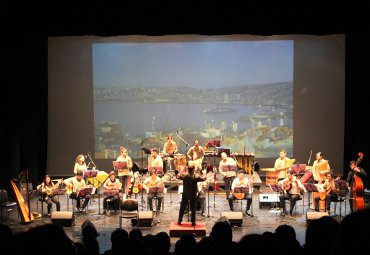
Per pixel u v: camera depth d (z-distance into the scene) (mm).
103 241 11070
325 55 17984
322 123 18047
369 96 16125
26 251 2498
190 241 4730
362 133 16375
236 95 18125
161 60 18156
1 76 14656
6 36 13625
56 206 13406
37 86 17109
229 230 5285
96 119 18172
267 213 13578
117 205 13727
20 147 16531
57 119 18188
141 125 18172
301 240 10977
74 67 18125
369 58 15953
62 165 18188
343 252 2420
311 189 12422
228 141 18094
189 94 18188
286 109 18094
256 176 16188
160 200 13703
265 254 2992
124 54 18172
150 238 6051
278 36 18031
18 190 12812
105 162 18094
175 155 16203
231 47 18109
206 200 15039
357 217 2438
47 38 17516
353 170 13297
